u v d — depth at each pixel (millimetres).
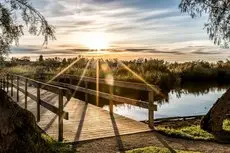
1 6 4625
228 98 7535
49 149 4664
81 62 31234
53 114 9227
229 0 7598
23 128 3793
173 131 7141
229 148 6078
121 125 7820
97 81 10312
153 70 27469
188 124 9391
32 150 3746
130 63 30656
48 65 31047
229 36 8055
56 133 6910
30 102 11711
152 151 5625
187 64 33438
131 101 8227
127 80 22422
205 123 7816
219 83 29328
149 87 7551
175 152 5637
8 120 3590
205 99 18531
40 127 7469
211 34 8133
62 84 14500
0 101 3656
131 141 6414
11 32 4781
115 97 9031
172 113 13703
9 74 13922
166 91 22703
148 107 7621
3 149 3432
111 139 6559
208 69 32250
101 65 27172
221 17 7871
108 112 9719
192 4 7980
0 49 4887
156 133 7148
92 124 7934
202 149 5953
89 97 16703
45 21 4965
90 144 6156
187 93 21797
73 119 8562
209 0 7773
